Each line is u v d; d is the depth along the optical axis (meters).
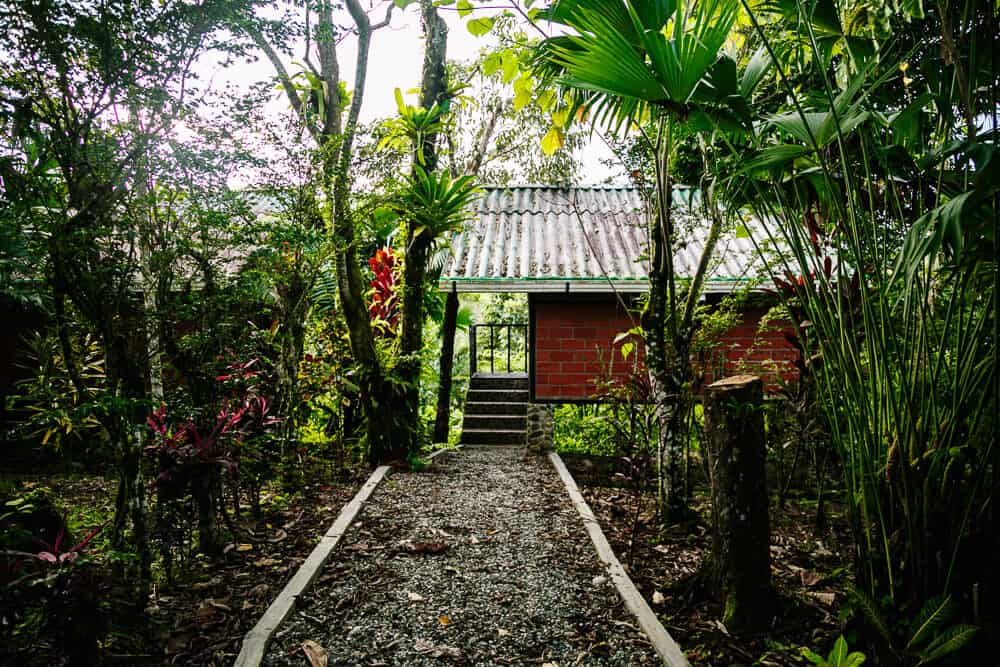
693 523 4.20
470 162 9.38
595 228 8.03
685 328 4.46
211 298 3.28
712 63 2.69
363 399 6.24
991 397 2.17
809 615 2.83
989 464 2.21
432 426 9.36
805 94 3.12
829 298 2.52
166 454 3.22
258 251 3.68
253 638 2.55
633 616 2.88
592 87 2.82
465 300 14.30
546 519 4.46
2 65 2.13
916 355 2.42
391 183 5.66
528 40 4.46
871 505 2.40
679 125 3.38
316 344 6.49
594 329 7.20
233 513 4.47
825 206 3.05
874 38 2.61
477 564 3.56
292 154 4.54
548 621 2.85
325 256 5.26
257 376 5.14
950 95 2.33
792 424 4.51
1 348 7.36
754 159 2.53
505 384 9.41
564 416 7.95
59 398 2.50
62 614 2.04
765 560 2.81
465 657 2.53
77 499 4.99
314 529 4.20
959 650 2.14
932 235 1.85
